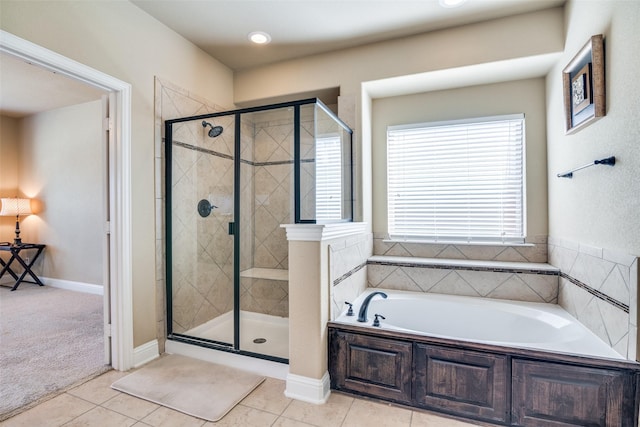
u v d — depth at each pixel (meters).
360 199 2.94
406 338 1.95
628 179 1.59
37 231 4.96
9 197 4.99
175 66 2.71
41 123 4.86
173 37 2.70
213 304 2.75
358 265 2.79
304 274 2.06
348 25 2.59
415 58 2.72
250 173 2.79
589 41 1.86
